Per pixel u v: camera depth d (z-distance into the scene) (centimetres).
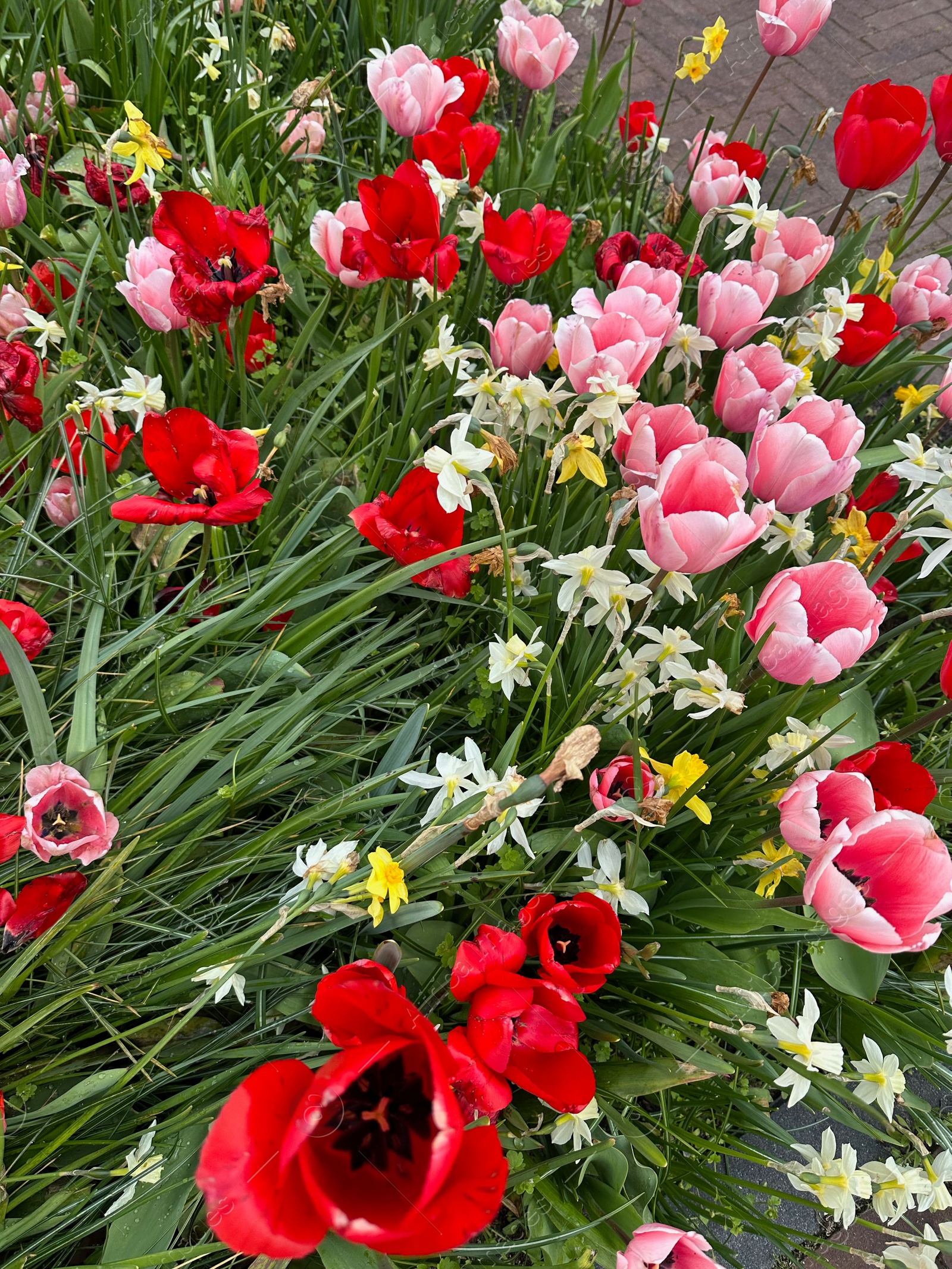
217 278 193
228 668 178
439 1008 177
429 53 358
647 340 185
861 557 223
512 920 186
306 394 216
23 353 172
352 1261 126
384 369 253
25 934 144
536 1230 166
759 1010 167
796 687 203
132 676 163
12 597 192
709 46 300
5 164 200
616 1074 173
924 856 143
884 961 182
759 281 227
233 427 233
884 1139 174
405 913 153
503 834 153
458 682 194
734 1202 185
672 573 163
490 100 394
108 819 143
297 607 192
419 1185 96
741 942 182
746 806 198
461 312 276
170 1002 156
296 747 166
